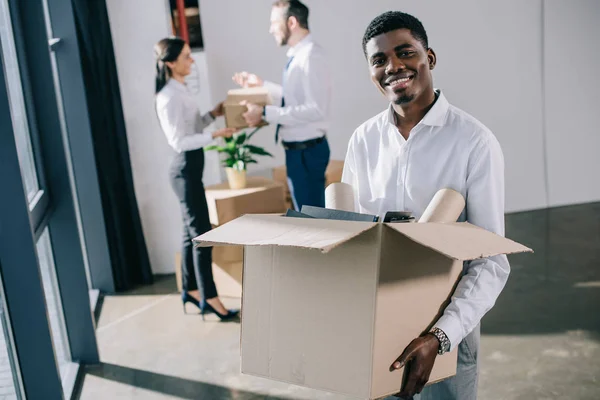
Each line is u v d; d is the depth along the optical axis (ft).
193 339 11.77
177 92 11.47
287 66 12.19
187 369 10.78
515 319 11.84
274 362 4.48
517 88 17.04
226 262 13.06
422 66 4.86
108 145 13.52
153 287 14.24
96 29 13.03
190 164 11.67
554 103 17.33
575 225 16.52
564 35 16.94
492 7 16.46
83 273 10.62
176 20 13.94
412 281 4.28
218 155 14.40
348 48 16.08
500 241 4.09
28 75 9.68
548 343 10.88
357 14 15.93
